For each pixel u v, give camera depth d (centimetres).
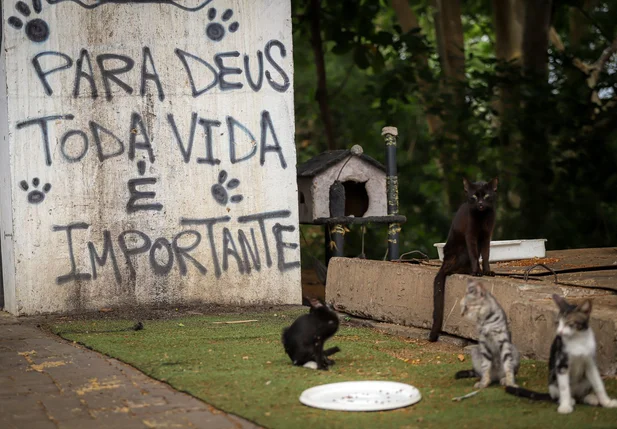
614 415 508
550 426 490
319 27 1898
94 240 1029
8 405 582
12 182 996
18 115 997
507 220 1845
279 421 513
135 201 1043
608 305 684
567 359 520
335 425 504
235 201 1080
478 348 604
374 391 580
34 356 760
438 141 1902
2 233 1081
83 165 1024
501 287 752
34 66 1004
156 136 1052
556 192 1823
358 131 2536
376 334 874
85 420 539
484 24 2638
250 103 1087
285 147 1100
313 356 671
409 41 1842
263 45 1091
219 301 1073
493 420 506
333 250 1140
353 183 1208
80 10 1024
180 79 1061
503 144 1784
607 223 1908
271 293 1091
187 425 520
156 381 642
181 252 1060
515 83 1769
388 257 1166
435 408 541
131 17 1044
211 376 640
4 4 991
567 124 1747
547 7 1789
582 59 1902
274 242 1093
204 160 1069
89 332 880
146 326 917
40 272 1009
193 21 1066
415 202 2125
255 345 780
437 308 805
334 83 2892
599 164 1762
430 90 1900
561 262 1006
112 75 1037
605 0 2036
